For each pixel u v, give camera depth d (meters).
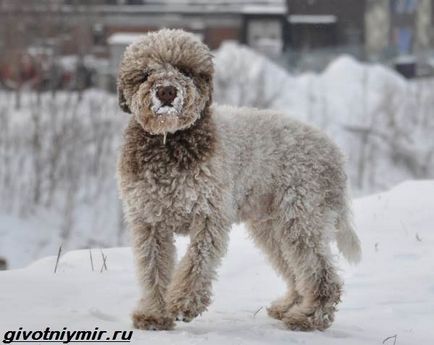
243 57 36.56
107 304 8.09
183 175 7.37
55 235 28.17
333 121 34.97
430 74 45.88
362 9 53.97
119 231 28.77
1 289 8.30
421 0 54.69
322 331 7.66
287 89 36.56
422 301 8.66
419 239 10.59
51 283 8.70
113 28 47.81
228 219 7.57
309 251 7.90
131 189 7.49
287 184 7.95
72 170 31.00
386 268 9.74
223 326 7.54
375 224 11.21
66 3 41.56
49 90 38.75
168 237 7.69
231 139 7.75
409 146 34.25
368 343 7.19
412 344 7.27
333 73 37.75
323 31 52.69
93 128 32.88
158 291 7.55
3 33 38.88
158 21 48.75
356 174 32.78
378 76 38.06
